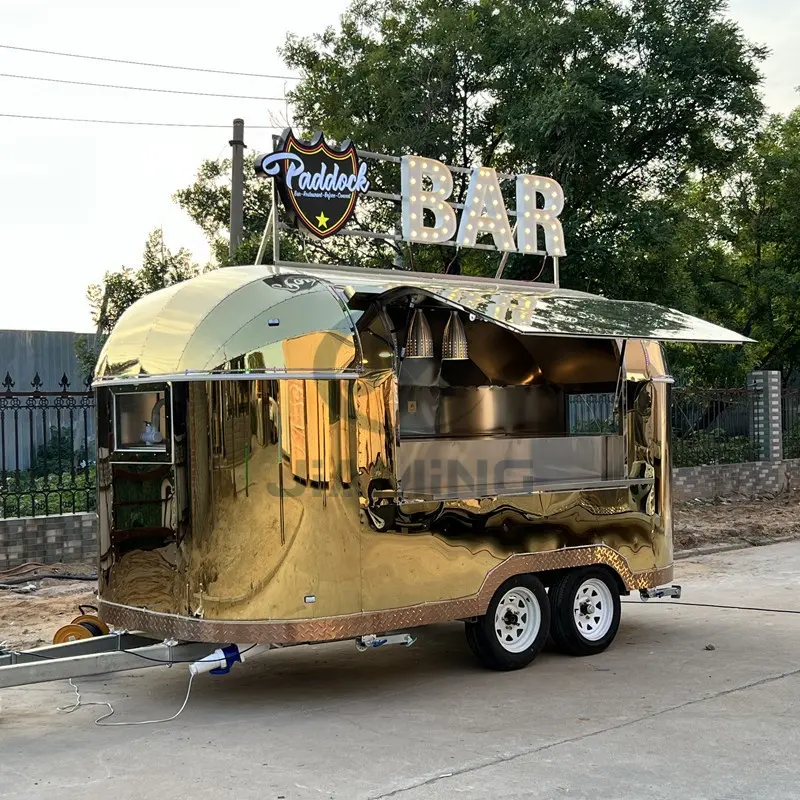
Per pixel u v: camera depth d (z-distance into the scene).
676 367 24.98
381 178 20.78
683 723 6.03
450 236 9.16
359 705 6.67
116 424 7.07
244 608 6.40
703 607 10.12
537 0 20.19
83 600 9.93
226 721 6.35
